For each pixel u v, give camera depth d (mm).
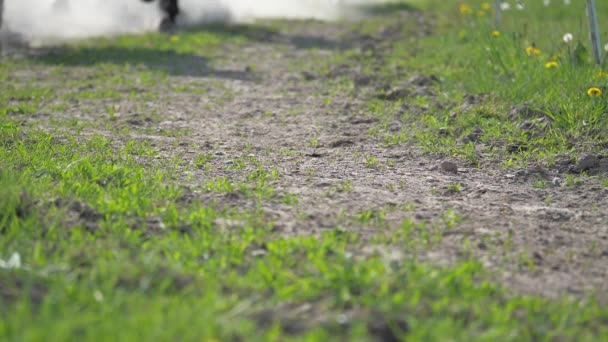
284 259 11953
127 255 11570
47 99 26750
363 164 18953
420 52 37344
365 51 39406
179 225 13484
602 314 10562
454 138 21266
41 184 15070
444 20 51219
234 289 10680
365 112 24625
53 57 36562
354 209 15062
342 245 12602
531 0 55781
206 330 8922
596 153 19250
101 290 10078
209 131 22391
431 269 11430
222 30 47312
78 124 22781
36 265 11070
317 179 17406
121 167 16969
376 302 10086
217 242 12625
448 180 17688
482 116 22969
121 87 29234
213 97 27594
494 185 17375
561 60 27031
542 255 12992
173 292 10383
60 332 8602
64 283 10133
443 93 26234
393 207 15273
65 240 12453
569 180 17406
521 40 32625
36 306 9867
